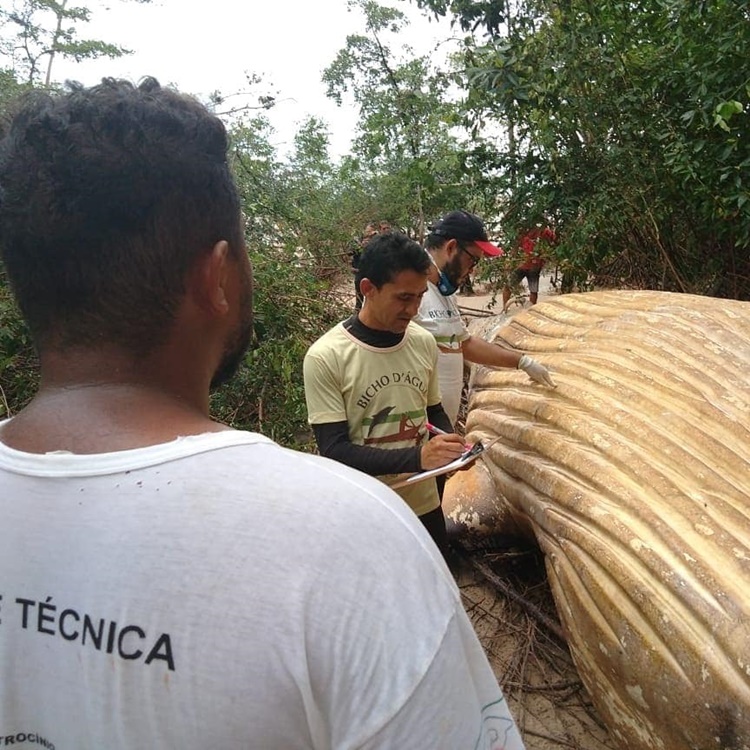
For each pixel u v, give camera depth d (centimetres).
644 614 186
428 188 686
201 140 78
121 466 69
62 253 73
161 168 73
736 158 474
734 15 451
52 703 68
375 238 229
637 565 195
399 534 70
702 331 290
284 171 684
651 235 546
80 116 73
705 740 169
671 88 514
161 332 77
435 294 314
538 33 521
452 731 67
